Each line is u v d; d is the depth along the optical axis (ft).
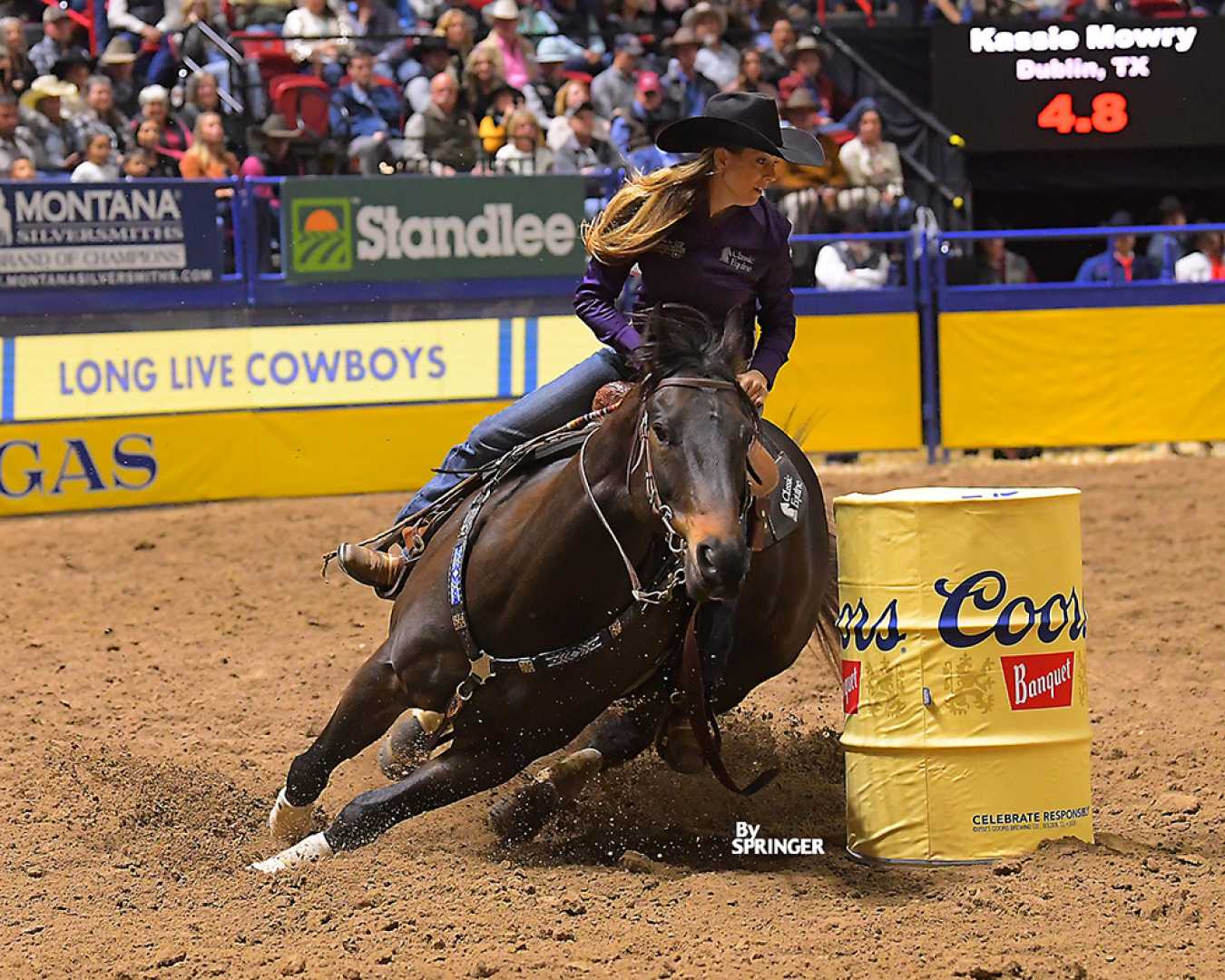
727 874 42.06
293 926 38.42
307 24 126.52
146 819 48.37
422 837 46.75
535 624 40.47
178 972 35.50
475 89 123.44
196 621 75.46
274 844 46.39
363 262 104.06
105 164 113.29
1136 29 129.29
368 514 96.78
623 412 38.47
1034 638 42.42
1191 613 74.84
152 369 101.50
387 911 39.22
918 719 42.37
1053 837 42.83
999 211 142.41
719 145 41.47
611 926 37.86
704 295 43.39
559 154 119.14
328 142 115.75
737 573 34.96
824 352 110.83
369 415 104.32
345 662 68.54
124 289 100.89
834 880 41.68
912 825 42.55
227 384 102.68
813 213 117.91
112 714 61.26
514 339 106.01
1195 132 130.11
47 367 99.86
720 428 36.04
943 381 111.75
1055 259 142.31
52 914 39.78
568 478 39.73
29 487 99.35
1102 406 112.57
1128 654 68.80
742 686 46.68
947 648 42.16
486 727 41.91
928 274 110.83
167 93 118.93
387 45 127.65
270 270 104.88
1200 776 51.67
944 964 35.14
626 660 41.11
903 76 133.90
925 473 106.73
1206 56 129.59
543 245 105.91
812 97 128.57
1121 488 101.45
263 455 103.14
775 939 36.86
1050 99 129.70
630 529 38.88
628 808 48.75
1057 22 128.98
